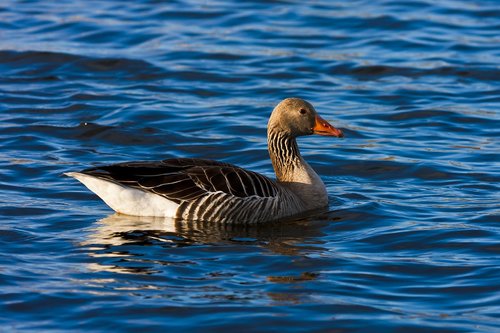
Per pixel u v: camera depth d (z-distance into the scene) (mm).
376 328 10891
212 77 23891
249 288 12008
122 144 19406
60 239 13852
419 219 14984
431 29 27766
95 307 11383
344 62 24984
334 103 22109
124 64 24656
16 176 17047
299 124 15945
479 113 21344
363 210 15484
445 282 12289
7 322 11000
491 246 13617
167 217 14891
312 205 15734
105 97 22234
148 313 11234
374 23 28266
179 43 26453
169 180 14820
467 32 27484
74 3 30672
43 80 23531
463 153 18719
